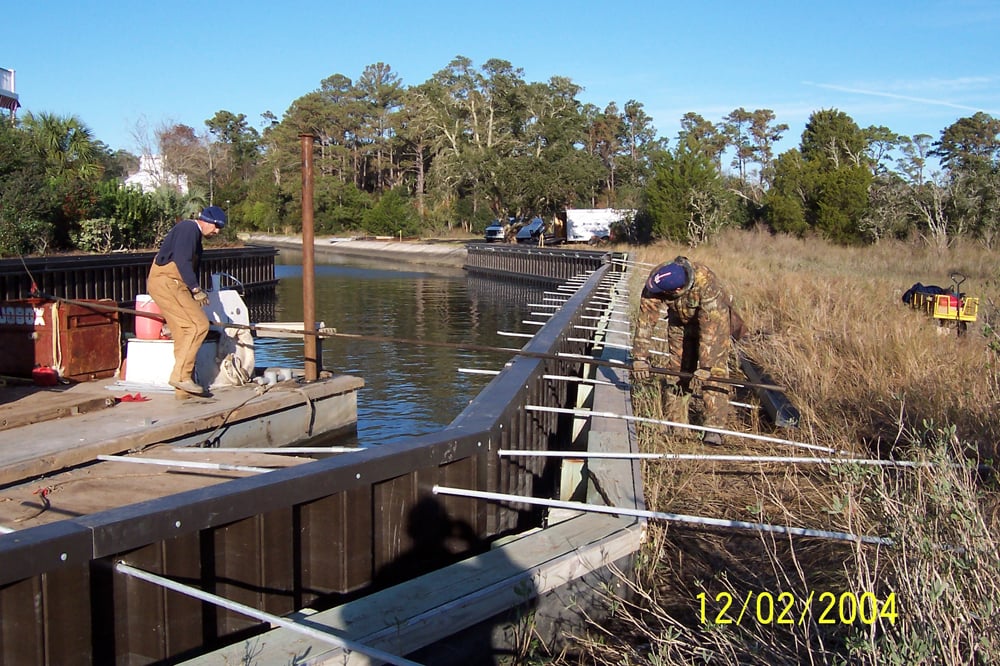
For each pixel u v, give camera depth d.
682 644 3.03
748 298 14.27
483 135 66.00
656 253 30.64
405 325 22.12
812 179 37.72
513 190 54.88
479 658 3.23
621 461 4.73
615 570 3.63
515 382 5.38
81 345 8.34
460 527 4.10
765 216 39.00
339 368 14.27
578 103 67.81
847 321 9.45
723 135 85.75
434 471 3.93
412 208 75.31
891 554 3.25
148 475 5.98
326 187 78.81
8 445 6.20
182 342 7.74
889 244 30.22
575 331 9.69
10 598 2.54
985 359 7.27
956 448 4.16
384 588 3.68
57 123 28.34
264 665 2.65
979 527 2.97
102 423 6.94
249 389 8.55
